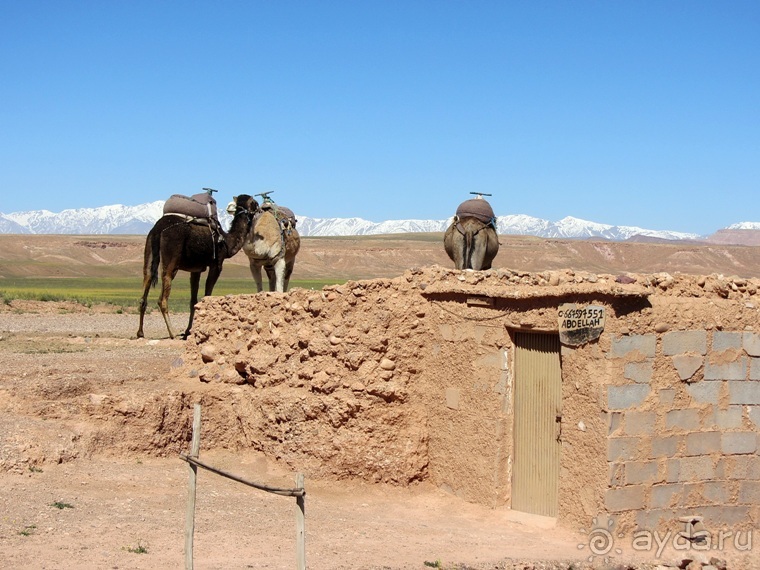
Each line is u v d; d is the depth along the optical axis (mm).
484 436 11195
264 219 19922
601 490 9617
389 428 12086
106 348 19312
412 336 12211
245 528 9719
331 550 9070
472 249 18766
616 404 9617
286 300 13586
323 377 12422
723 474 10203
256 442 13273
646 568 8945
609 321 9609
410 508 11430
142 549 8445
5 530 8602
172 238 19328
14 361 16062
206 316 15289
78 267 138625
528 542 9758
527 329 10742
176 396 13414
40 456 11406
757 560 9453
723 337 10211
